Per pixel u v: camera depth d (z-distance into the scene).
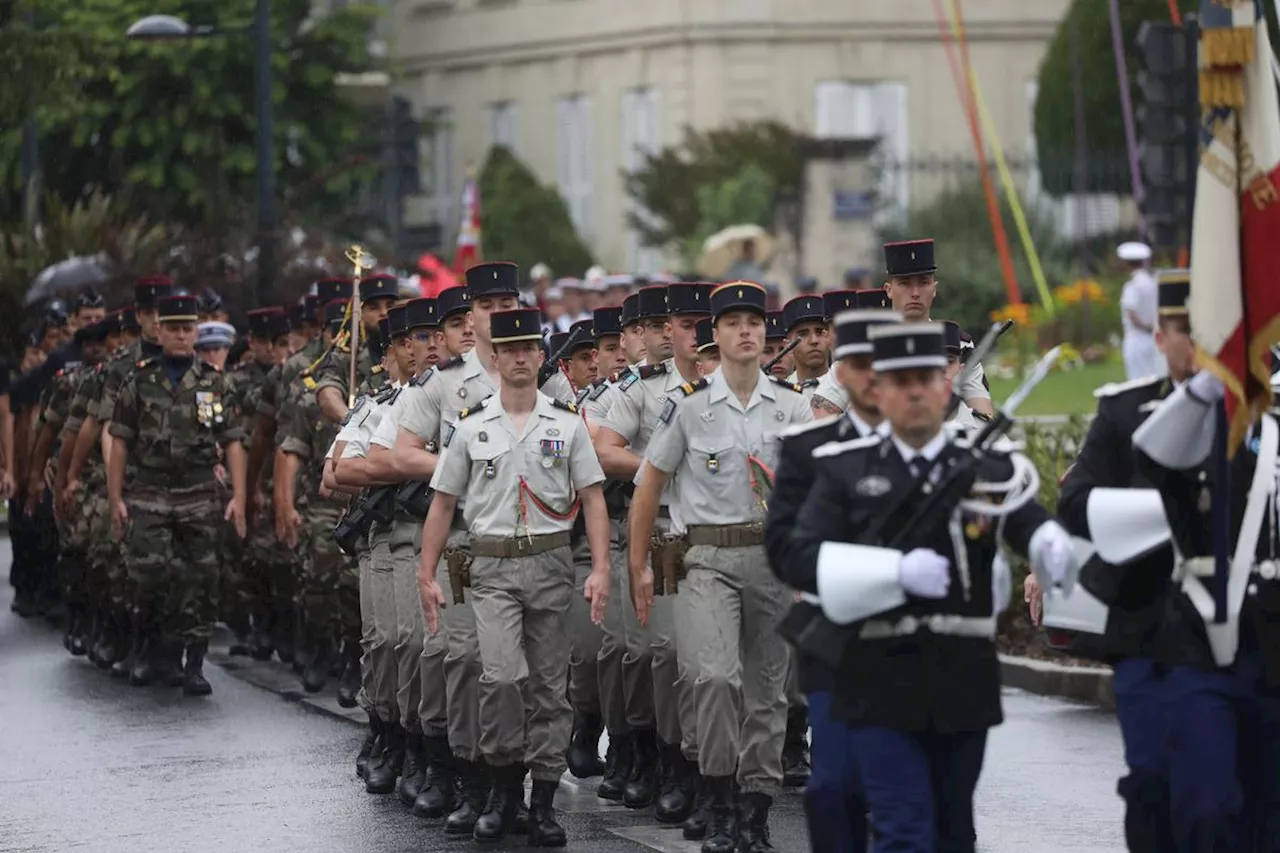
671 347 23.33
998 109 119.25
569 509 20.67
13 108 47.12
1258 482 15.64
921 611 14.87
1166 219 31.94
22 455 40.12
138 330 35.66
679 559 19.73
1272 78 15.65
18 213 76.50
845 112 118.44
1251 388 15.46
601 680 23.14
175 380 30.81
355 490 23.97
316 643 30.41
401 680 22.81
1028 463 15.02
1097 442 16.16
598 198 122.75
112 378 31.38
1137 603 15.94
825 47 118.00
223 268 53.56
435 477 20.58
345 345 28.78
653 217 108.88
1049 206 88.38
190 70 82.81
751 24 117.06
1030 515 14.94
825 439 15.57
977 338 74.19
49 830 21.72
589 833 21.22
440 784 22.23
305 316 32.78
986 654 15.02
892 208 95.62
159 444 30.75
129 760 25.42
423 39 132.12
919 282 21.97
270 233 50.84
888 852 14.78
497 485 20.47
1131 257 51.25
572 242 108.81
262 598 33.44
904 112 118.81
